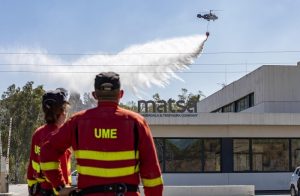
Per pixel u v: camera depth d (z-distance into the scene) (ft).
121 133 14.43
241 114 124.06
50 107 19.99
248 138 126.82
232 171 125.49
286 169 127.03
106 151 14.32
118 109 14.83
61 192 15.11
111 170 14.28
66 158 18.81
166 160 124.67
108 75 14.90
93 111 14.79
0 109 205.57
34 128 203.51
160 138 124.98
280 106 143.95
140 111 130.00
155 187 14.64
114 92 14.87
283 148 127.34
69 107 20.62
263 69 144.97
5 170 110.52
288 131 127.54
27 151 203.10
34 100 206.08
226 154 125.49
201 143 125.59
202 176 124.67
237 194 100.01
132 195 14.38
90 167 14.34
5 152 199.72
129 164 14.39
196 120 123.54
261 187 125.59
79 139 14.58
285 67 144.87
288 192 121.08
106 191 14.21
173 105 129.18
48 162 15.08
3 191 109.91
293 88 144.46
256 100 150.20
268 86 144.25
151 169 14.58
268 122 124.57
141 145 14.58
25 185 172.04
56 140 14.92
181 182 124.26
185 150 125.29
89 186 14.33
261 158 126.82
